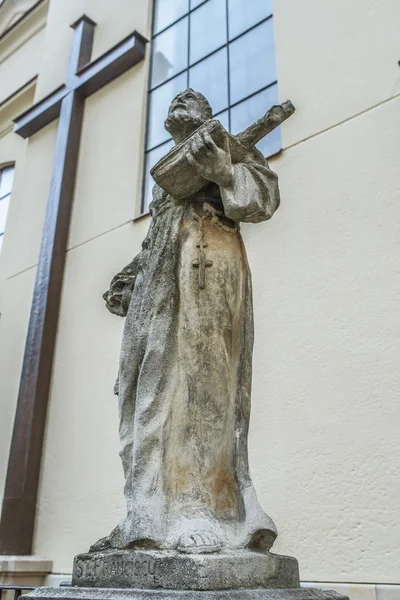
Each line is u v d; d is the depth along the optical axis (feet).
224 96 23.70
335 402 15.24
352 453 14.52
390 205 16.10
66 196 26.76
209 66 24.95
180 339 7.48
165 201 8.55
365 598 13.16
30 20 38.24
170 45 27.17
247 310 7.99
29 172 30.37
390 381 14.48
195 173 7.94
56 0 34.86
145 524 6.44
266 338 17.13
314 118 18.84
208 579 5.71
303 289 16.96
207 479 7.09
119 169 25.62
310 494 14.85
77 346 23.48
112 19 30.45
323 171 17.92
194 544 6.14
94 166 26.86
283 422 15.94
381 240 15.92
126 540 6.48
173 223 8.09
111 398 21.29
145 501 6.69
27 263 27.84
